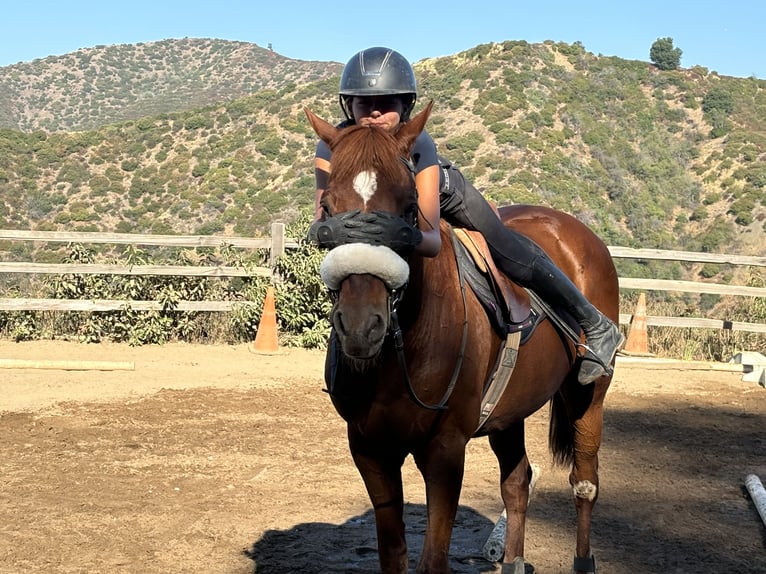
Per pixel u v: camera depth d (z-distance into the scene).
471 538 4.85
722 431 7.68
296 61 154.00
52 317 11.51
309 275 11.27
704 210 41.06
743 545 4.84
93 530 4.70
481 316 3.29
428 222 2.95
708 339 11.87
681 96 52.16
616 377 10.13
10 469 5.82
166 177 42.78
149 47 165.25
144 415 7.43
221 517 5.00
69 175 43.75
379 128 2.76
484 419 3.45
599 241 4.62
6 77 143.25
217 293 11.79
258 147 43.75
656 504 5.56
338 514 5.12
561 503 5.55
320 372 9.70
